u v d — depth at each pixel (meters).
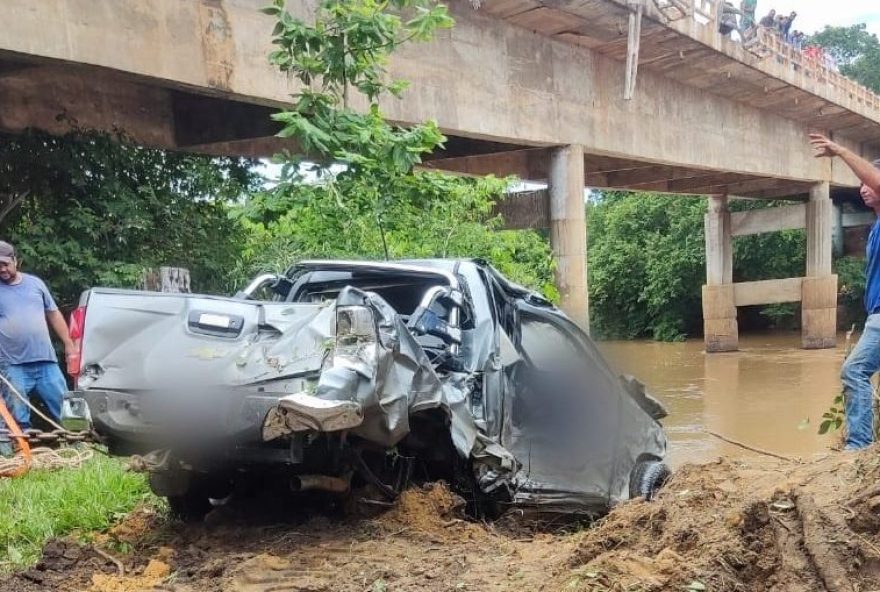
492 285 5.71
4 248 7.32
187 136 12.23
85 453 6.77
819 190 26.72
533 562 3.98
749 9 18.44
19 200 9.43
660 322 37.50
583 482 5.79
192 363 4.14
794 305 35.38
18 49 7.87
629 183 22.78
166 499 5.29
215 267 11.16
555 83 14.99
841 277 32.72
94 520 5.04
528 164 17.34
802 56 20.45
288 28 8.59
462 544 4.39
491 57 13.63
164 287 8.83
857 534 3.44
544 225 16.06
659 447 7.00
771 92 20.50
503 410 5.25
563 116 15.18
